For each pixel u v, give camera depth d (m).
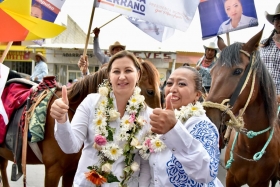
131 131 1.68
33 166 4.91
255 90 2.24
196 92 1.64
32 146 2.61
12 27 2.23
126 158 1.64
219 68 2.19
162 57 12.99
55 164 2.53
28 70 16.19
